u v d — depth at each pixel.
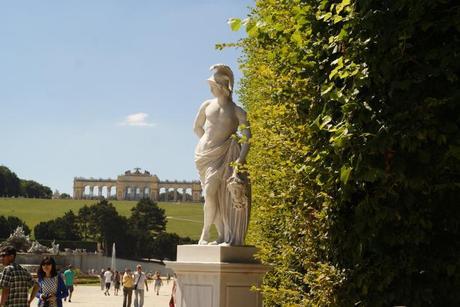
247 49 13.94
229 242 11.44
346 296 8.52
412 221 7.73
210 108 11.82
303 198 9.26
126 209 155.12
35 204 154.38
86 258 92.56
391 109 7.61
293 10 9.01
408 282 7.99
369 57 7.78
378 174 7.36
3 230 113.12
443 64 7.30
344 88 8.48
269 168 11.40
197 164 11.75
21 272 11.16
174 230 133.00
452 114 7.50
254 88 16.39
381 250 8.13
